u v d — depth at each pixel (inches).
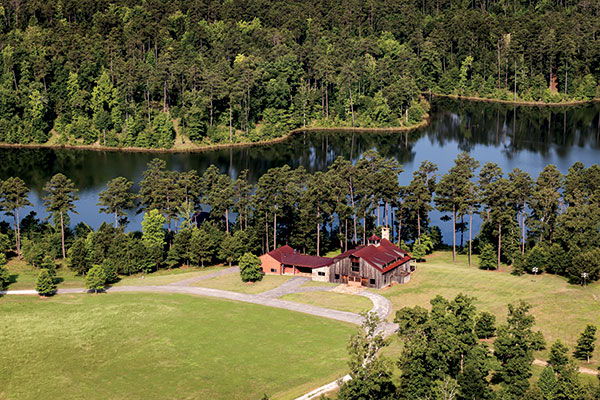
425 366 3400.6
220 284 5492.1
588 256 5073.8
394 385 3417.8
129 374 3880.4
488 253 5753.0
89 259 5846.5
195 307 4904.0
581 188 6333.7
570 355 3892.7
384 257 5433.1
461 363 3511.3
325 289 5275.6
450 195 6269.7
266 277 5644.7
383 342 3417.8
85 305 4997.5
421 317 3580.2
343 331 4382.4
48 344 4286.4
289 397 3476.9
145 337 4367.6
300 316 4694.9
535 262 5457.7
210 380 3762.3
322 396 3299.7
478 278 5403.5
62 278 5777.6
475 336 3641.7
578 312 4525.1
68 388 3742.6
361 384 3174.2
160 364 3993.6
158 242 6220.5
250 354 4074.8
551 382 3275.1
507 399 3257.9
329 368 3821.4
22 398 3663.9
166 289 5403.5
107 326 4549.7
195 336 4362.7
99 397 3631.9
